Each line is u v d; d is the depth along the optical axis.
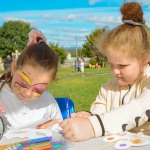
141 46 1.60
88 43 33.69
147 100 1.55
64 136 1.46
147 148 1.27
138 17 1.78
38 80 1.87
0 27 45.88
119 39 1.59
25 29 45.78
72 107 2.50
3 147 1.37
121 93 1.90
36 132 1.61
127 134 1.43
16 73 1.94
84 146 1.34
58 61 2.06
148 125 1.67
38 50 1.96
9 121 2.12
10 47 44.94
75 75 17.03
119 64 1.62
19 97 2.09
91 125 1.43
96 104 2.06
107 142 1.36
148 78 1.72
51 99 2.38
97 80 13.17
